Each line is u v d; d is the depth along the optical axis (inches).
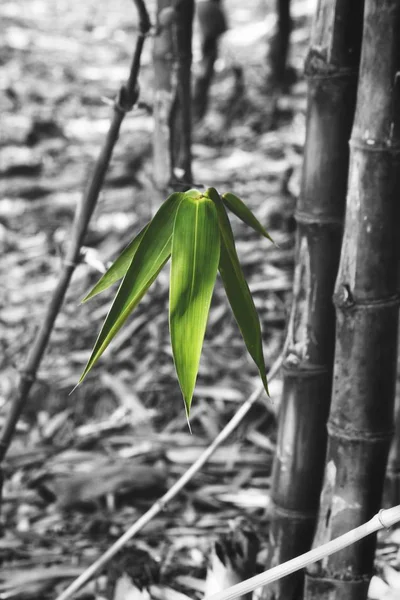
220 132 229.1
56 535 107.9
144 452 126.3
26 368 93.8
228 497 114.0
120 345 148.5
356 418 83.1
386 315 82.4
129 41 334.3
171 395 137.2
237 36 319.0
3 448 95.3
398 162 81.4
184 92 97.5
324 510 84.4
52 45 327.9
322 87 83.7
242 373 139.7
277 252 162.6
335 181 84.4
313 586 84.9
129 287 76.4
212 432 130.0
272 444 126.0
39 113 256.8
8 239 188.1
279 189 187.0
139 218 182.4
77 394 139.6
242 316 78.2
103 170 89.7
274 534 88.6
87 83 286.2
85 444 130.1
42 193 208.8
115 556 103.4
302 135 214.1
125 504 114.4
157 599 96.5
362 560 84.3
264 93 247.6
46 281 172.1
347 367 83.0
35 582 102.0
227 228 77.8
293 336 86.4
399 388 116.1
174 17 89.2
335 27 83.0
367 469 83.6
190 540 105.7
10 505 115.7
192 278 75.9
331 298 85.6
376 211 81.6
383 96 80.7
